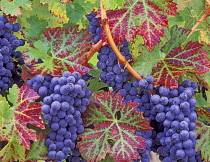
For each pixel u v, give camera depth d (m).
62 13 1.04
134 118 0.94
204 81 1.04
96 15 0.96
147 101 0.96
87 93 0.93
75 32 0.99
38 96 0.92
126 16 0.95
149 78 0.94
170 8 0.96
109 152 0.93
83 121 0.95
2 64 0.92
